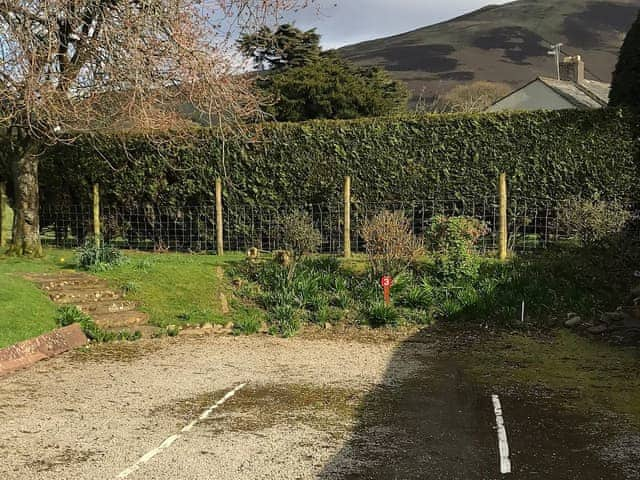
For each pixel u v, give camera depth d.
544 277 9.60
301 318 8.95
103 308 8.76
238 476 3.94
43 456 4.28
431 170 12.10
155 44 9.04
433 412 5.21
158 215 13.91
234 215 13.27
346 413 5.19
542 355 7.22
